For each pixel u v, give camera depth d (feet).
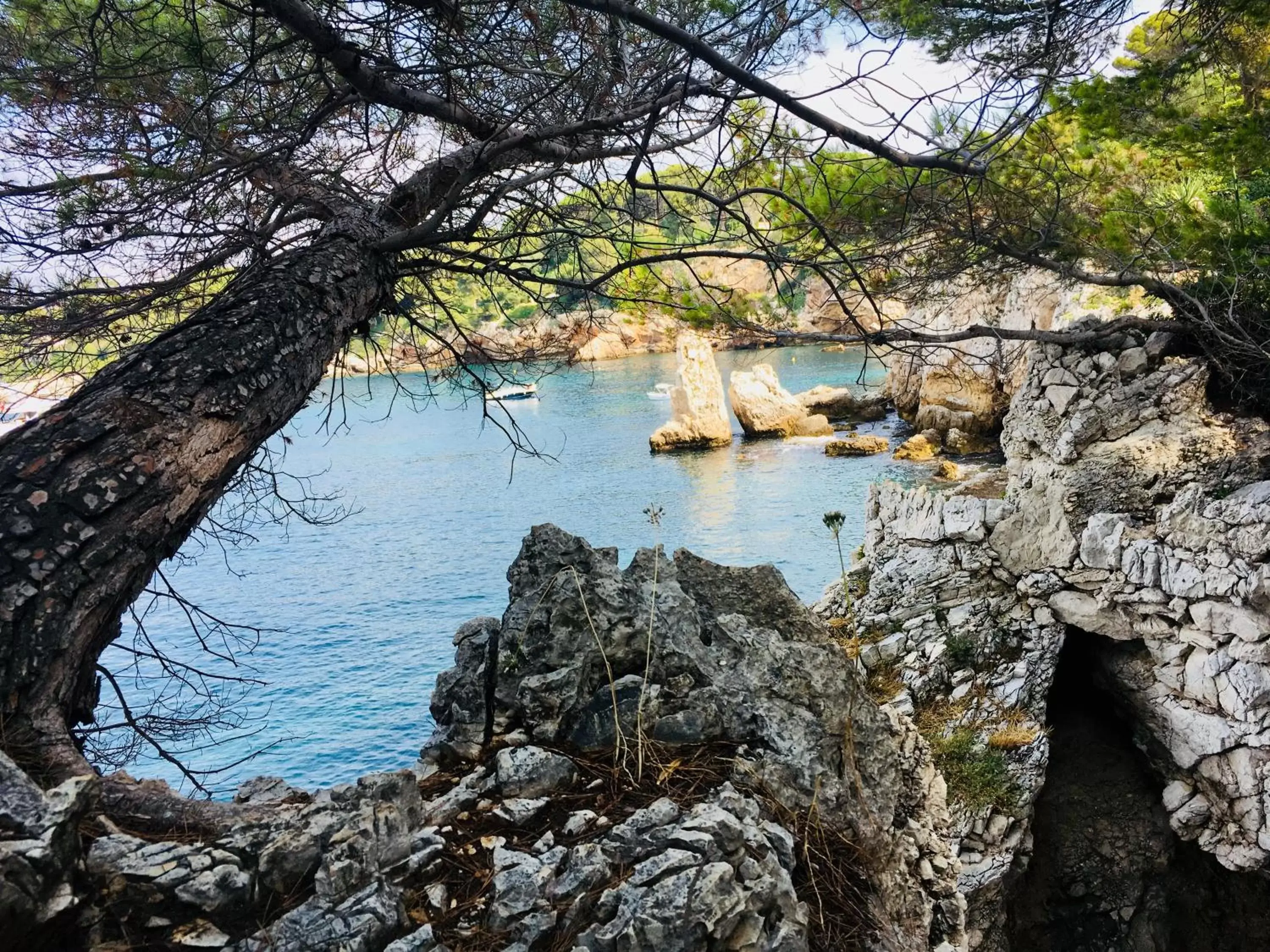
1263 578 32.83
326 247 15.96
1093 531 37.76
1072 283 44.34
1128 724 39.70
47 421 10.36
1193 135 37.37
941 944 12.07
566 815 9.45
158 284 18.83
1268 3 31.81
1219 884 36.50
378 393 184.75
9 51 16.72
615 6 13.32
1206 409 41.73
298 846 7.87
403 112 17.65
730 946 7.91
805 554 87.30
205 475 11.25
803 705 11.90
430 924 7.89
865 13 18.15
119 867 7.40
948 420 115.85
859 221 31.22
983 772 35.19
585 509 114.21
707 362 142.00
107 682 62.08
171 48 16.92
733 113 17.93
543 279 19.61
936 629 39.91
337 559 101.35
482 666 11.73
